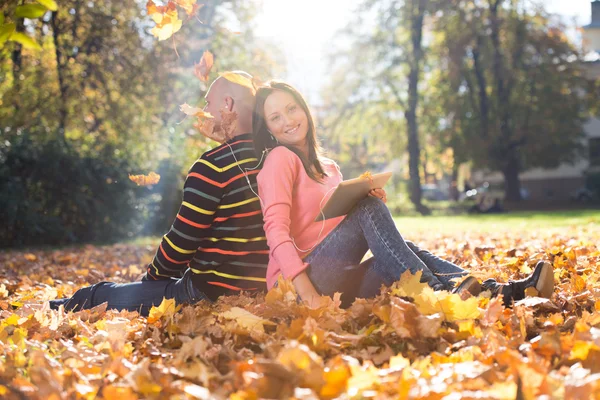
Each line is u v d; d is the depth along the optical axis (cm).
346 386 176
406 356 234
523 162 3522
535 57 3294
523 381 178
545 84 3231
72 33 1952
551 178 4216
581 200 3744
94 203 1329
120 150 1463
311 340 231
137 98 2009
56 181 1295
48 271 684
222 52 2116
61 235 1279
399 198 3241
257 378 179
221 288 318
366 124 3572
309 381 175
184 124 1641
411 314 241
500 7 3219
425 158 4066
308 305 276
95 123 2017
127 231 1409
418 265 283
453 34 3145
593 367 206
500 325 261
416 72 3178
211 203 304
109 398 182
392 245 284
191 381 204
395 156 3750
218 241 312
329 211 284
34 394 186
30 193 1279
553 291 317
